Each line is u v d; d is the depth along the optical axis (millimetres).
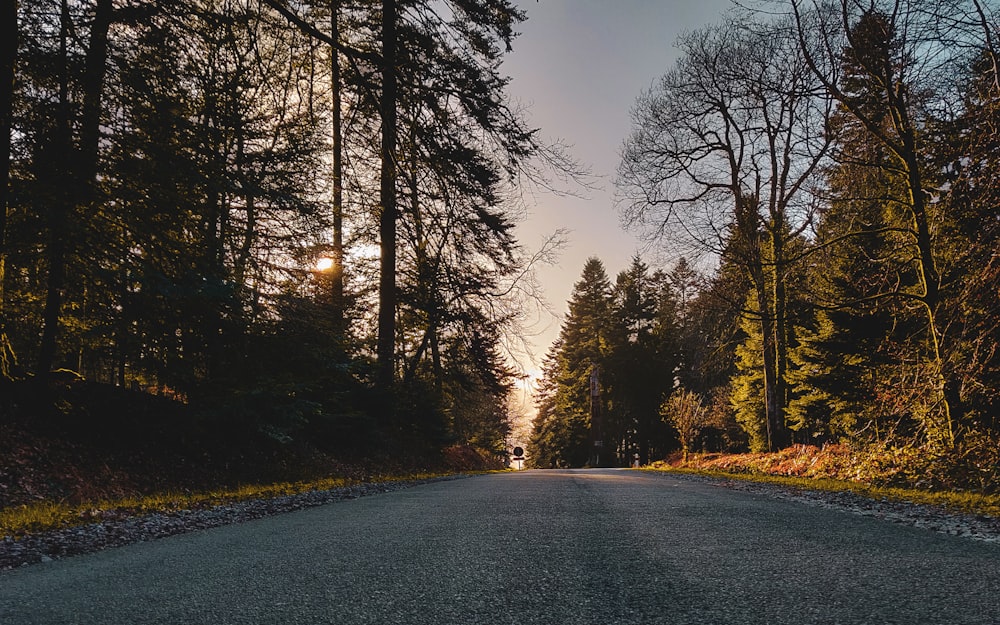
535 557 3838
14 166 9688
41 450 9562
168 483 10820
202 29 10578
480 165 13055
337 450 17750
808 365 24203
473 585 3104
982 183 10180
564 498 8117
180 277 10625
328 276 14844
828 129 15086
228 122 11891
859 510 6945
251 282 12375
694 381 50094
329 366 14711
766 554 3924
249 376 12797
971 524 5570
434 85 11617
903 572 3369
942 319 11625
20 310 10922
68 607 2879
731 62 20516
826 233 16953
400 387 23188
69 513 6695
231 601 2885
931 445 11914
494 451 50781
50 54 9438
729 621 2453
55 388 10906
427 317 24781
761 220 21234
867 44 12672
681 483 12617
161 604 2873
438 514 6332
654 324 56094
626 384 53188
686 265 20859
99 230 9984
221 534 5352
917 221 12805
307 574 3443
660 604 2715
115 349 11625
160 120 10203
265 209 11836
